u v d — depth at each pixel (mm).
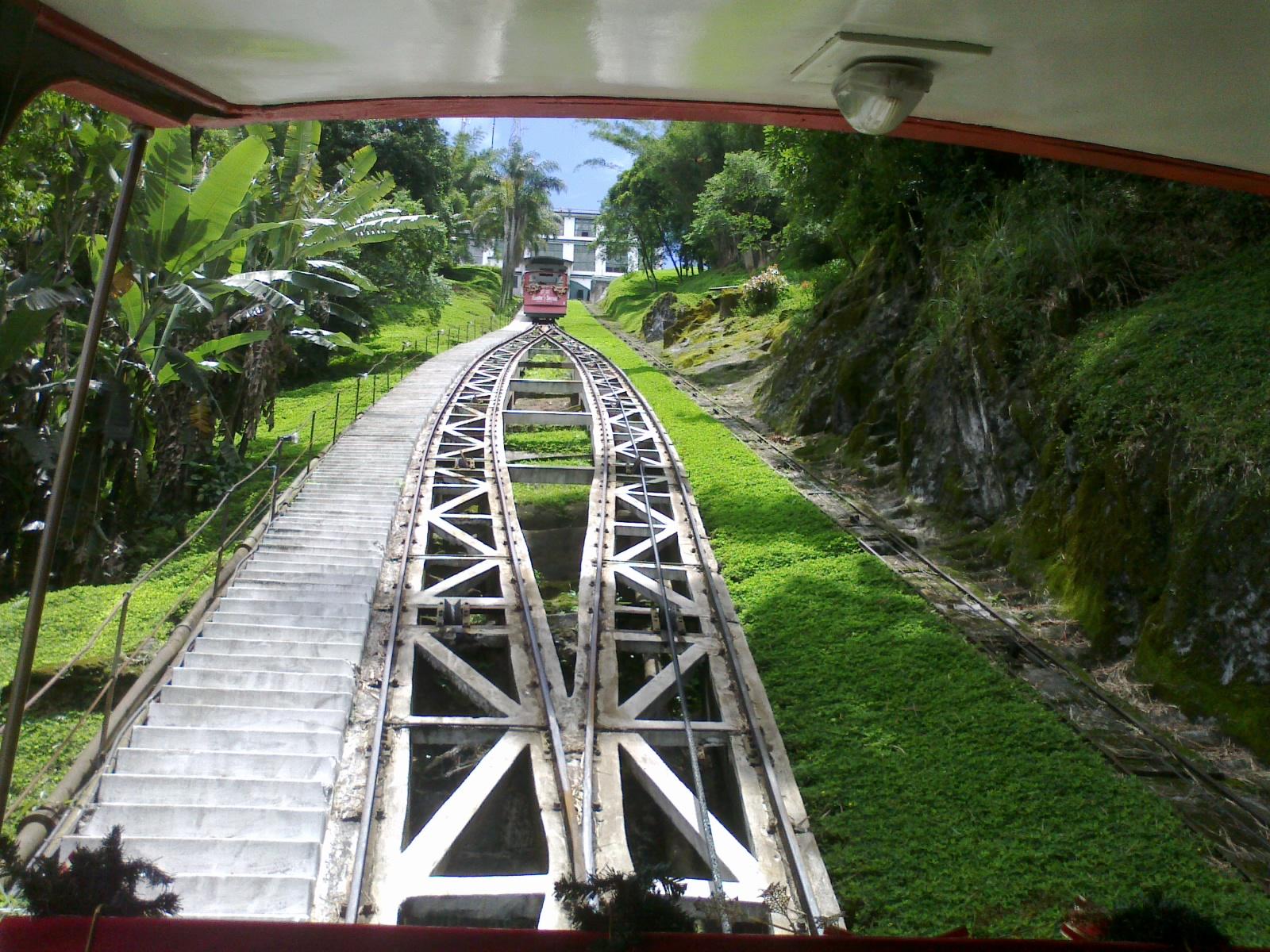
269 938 2764
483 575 11164
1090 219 12492
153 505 14000
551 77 4379
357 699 8227
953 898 6160
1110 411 10148
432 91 4512
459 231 55281
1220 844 6551
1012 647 9344
